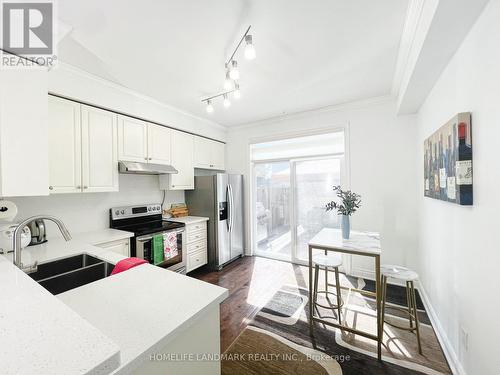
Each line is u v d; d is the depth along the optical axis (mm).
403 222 2801
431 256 2152
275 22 1549
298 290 2719
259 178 4176
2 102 1186
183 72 2201
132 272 1146
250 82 2453
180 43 1755
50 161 1967
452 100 1563
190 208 3746
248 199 4074
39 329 583
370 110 2979
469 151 1284
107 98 2373
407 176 2775
